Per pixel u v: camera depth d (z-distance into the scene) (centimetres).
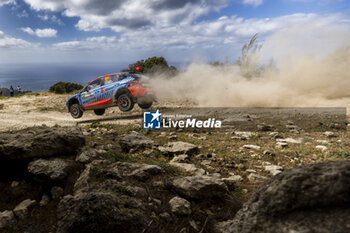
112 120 856
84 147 402
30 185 303
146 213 232
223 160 380
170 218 229
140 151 415
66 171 310
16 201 284
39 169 300
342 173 138
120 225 209
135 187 267
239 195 269
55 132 361
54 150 340
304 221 130
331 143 441
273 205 147
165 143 485
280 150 417
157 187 281
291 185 148
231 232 155
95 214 207
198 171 328
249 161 375
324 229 119
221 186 259
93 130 604
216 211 241
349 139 461
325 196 135
